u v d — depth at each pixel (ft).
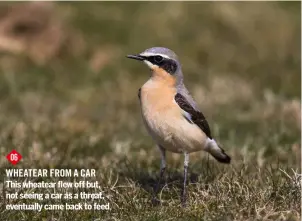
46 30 95.14
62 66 93.61
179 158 60.08
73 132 69.97
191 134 45.47
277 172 52.60
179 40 101.19
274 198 45.19
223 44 102.17
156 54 45.73
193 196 47.34
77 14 101.76
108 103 84.43
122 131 72.95
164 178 52.60
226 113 79.25
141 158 59.41
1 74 89.61
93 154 61.36
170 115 44.62
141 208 45.44
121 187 49.60
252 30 104.99
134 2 108.27
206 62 98.73
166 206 45.80
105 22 101.65
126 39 99.86
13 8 94.63
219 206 44.32
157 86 45.57
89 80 91.25
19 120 73.31
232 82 90.94
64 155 58.95
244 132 72.18
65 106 82.28
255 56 100.53
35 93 85.92
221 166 54.95
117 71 94.02
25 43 94.53
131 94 87.56
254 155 60.23
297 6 112.88
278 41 103.96
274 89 90.79
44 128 70.18
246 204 44.27
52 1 103.96
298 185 46.11
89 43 97.76
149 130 45.85
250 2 110.63
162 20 103.65
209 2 108.58
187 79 93.56
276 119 76.38
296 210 43.42
